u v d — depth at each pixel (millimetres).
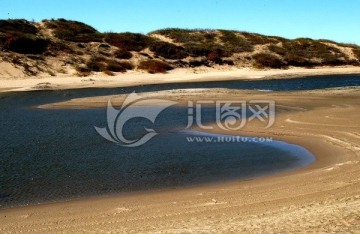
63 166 13664
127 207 9898
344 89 34031
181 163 13844
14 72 44938
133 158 14578
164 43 57812
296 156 14344
